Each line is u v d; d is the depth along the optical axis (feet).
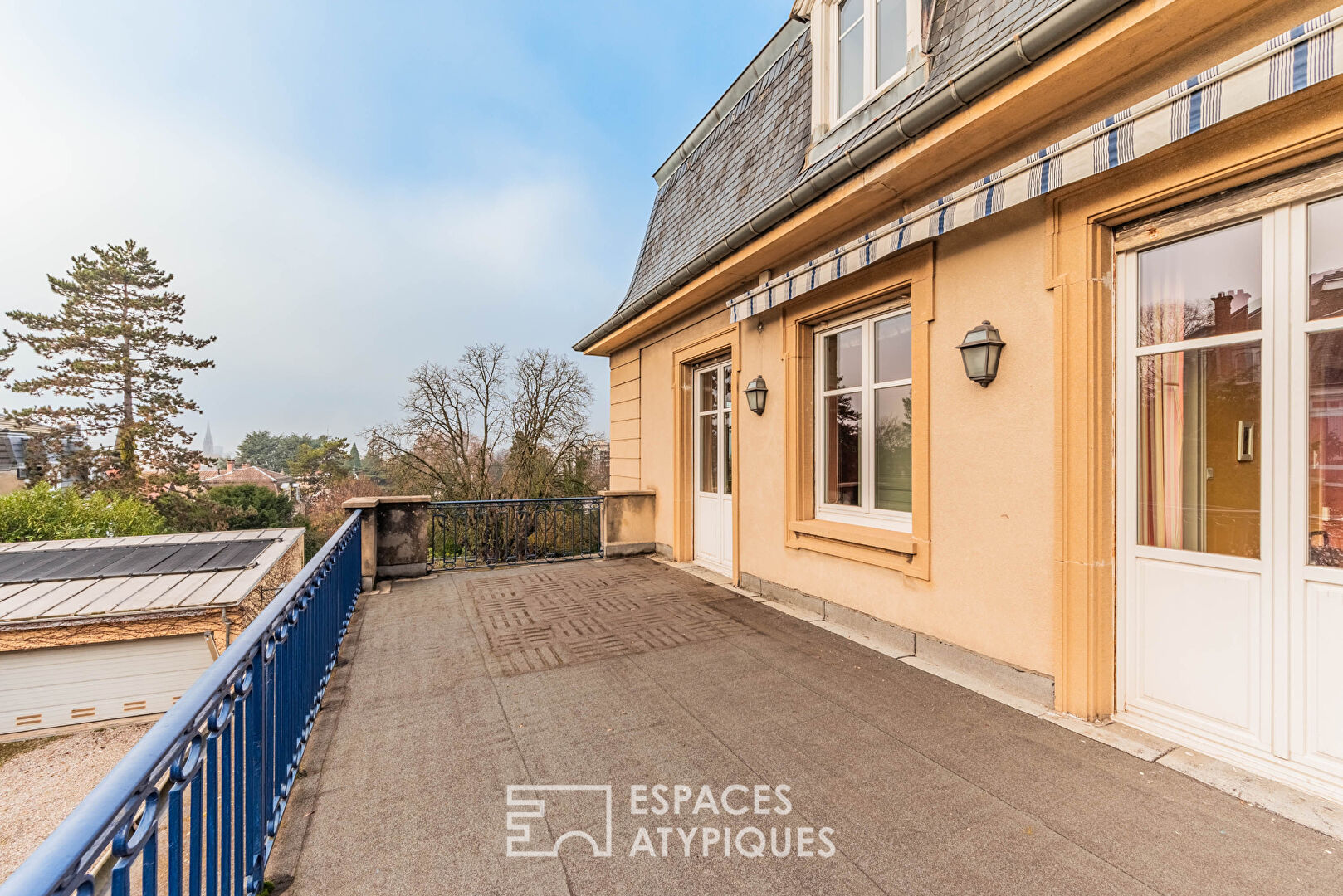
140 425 76.28
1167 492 8.00
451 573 20.33
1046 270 8.91
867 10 13.29
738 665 11.06
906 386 12.58
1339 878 5.29
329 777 7.23
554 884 5.40
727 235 15.29
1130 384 8.36
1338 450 6.48
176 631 22.80
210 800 4.40
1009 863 5.59
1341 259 6.42
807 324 15.25
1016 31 7.97
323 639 9.84
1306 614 6.61
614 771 7.36
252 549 31.58
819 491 15.26
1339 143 6.13
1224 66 6.25
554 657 11.60
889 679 10.26
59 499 48.34
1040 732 8.21
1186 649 7.72
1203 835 5.95
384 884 5.38
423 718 8.90
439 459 63.05
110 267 77.41
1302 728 6.64
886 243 11.03
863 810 6.49
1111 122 7.36
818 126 14.56
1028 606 9.35
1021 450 9.41
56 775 20.34
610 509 23.56
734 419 18.11
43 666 21.53
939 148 9.68
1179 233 7.69
